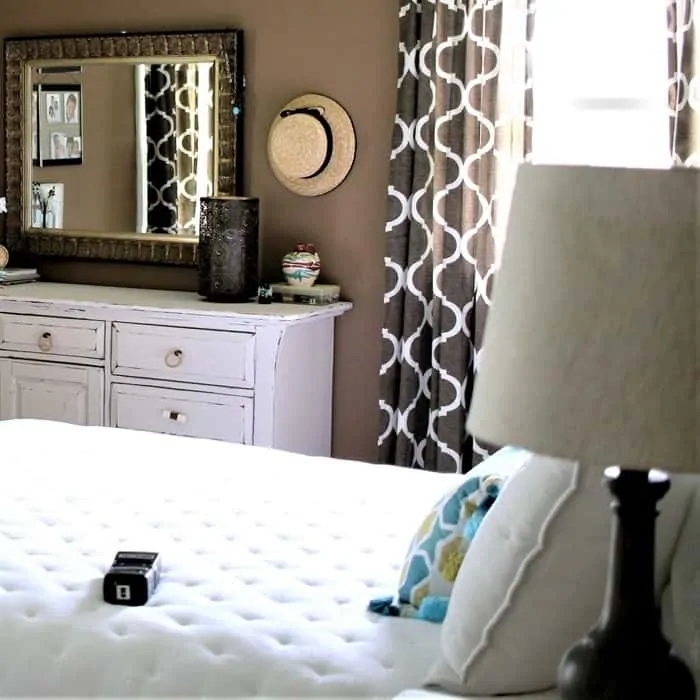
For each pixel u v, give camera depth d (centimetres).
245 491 225
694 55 317
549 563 136
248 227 365
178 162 398
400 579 174
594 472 131
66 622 165
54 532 200
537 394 95
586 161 350
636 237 93
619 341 93
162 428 358
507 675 143
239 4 387
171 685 154
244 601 172
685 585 131
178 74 395
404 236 361
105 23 409
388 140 370
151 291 399
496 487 164
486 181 347
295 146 376
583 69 349
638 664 103
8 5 423
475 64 345
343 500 222
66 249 420
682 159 321
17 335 377
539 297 97
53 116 418
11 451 248
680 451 91
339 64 374
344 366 384
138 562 176
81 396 370
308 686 150
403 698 140
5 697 161
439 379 354
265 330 340
